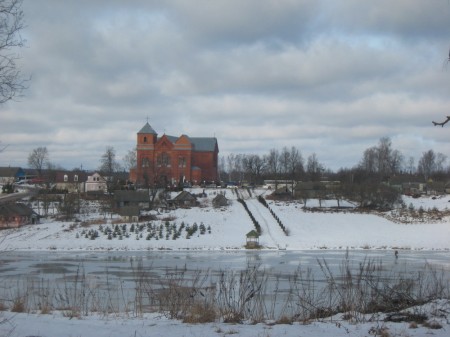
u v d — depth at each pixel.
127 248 73.06
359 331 11.04
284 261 55.81
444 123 14.95
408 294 14.99
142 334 10.45
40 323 11.66
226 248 73.69
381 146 181.88
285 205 110.25
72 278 40.72
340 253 66.94
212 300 14.32
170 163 146.88
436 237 81.38
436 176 171.75
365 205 107.69
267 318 14.41
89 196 121.00
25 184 154.62
